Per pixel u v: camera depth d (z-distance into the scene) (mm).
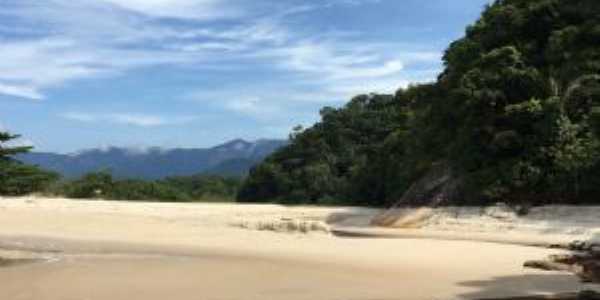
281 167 89312
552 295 16453
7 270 19328
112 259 21938
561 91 42531
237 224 34812
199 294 16125
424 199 45906
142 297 15688
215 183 99750
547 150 40406
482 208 40406
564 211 37094
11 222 31609
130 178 73000
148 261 21469
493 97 42438
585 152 38531
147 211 43000
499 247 26672
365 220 45438
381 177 65688
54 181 63312
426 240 29859
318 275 18938
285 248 25344
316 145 90062
